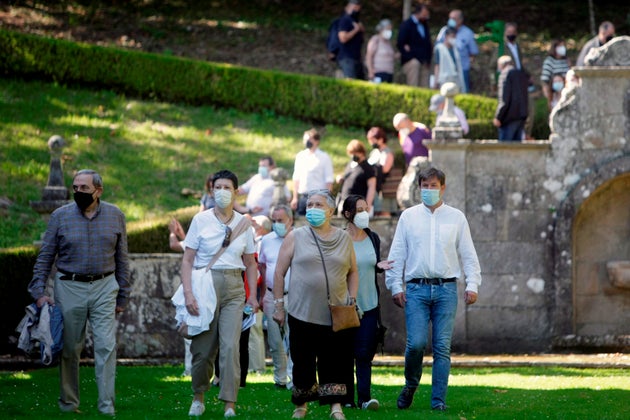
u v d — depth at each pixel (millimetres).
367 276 23094
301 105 51875
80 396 25719
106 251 22422
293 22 68438
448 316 22516
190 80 53000
